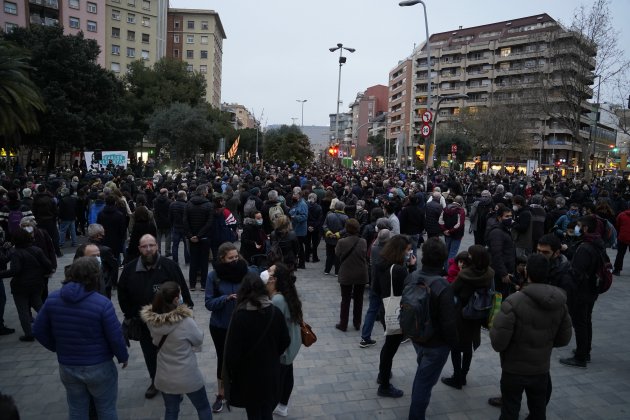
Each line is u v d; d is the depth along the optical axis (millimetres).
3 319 7363
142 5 71688
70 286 3680
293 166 36156
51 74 34094
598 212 8586
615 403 5113
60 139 33781
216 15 88375
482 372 5887
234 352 3580
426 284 4215
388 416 4742
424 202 13062
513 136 48062
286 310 4262
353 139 142000
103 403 3775
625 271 11883
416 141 83375
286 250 8039
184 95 49688
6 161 33531
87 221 14945
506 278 6699
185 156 38969
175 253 10562
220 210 8906
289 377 4641
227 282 4824
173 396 3953
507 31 82188
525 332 3789
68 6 60000
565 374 5844
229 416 4648
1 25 52688
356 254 6934
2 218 10555
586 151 27922
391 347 5086
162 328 3805
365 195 12625
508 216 6980
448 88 87250
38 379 5402
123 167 23422
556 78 32781
